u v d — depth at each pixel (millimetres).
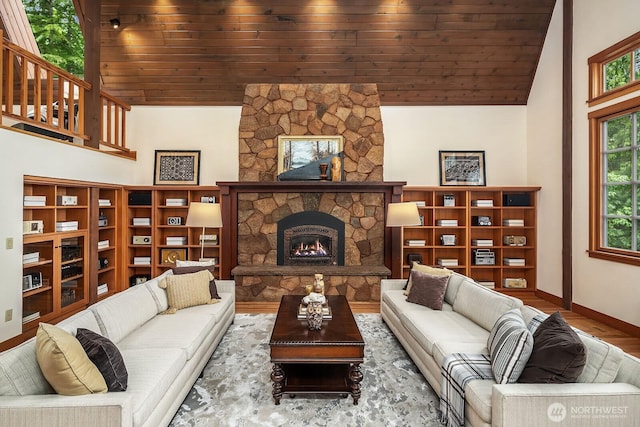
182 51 5277
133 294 2949
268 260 5293
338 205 5316
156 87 5641
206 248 5645
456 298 3355
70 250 4402
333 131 5457
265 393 2562
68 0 7043
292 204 5309
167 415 2068
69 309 4320
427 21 5059
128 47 5219
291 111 5457
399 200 5148
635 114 3873
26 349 1740
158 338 2576
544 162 5359
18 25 5703
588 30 4383
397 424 2211
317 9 4957
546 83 5281
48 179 3844
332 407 2391
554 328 1907
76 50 7168
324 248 5461
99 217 5152
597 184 4316
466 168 5848
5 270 3320
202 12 4949
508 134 5887
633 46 3832
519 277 5746
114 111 5637
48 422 1541
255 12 4961
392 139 5867
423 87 5684
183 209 5840
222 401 2455
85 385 1644
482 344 2488
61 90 4145
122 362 1873
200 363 2742
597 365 1785
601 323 4176
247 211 5293
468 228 5523
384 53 5336
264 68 5457
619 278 3943
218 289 4074
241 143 5438
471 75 5566
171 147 5844
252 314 4469
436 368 2445
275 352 2432
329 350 2434
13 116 3494
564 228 4789
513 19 5070
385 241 5254
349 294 4973
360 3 4926
